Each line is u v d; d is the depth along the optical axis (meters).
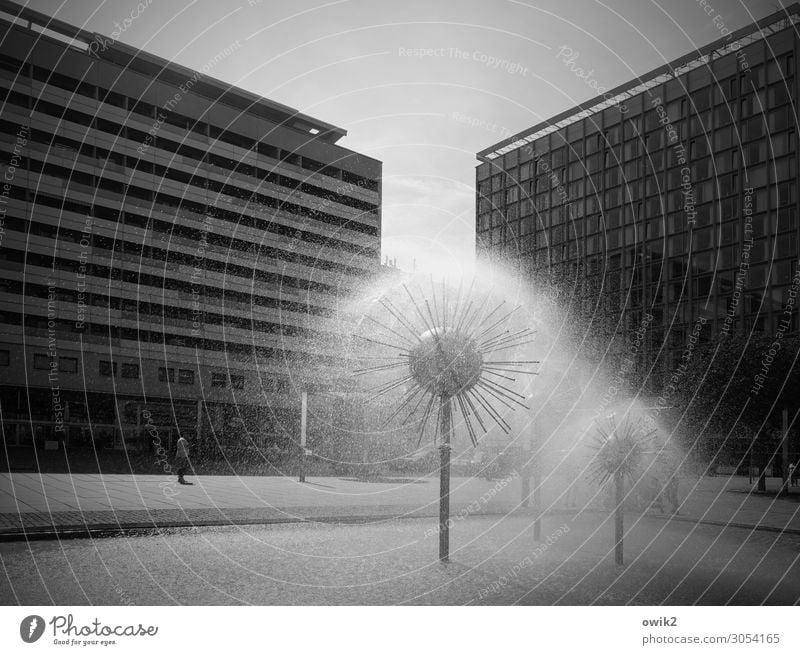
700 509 18.00
